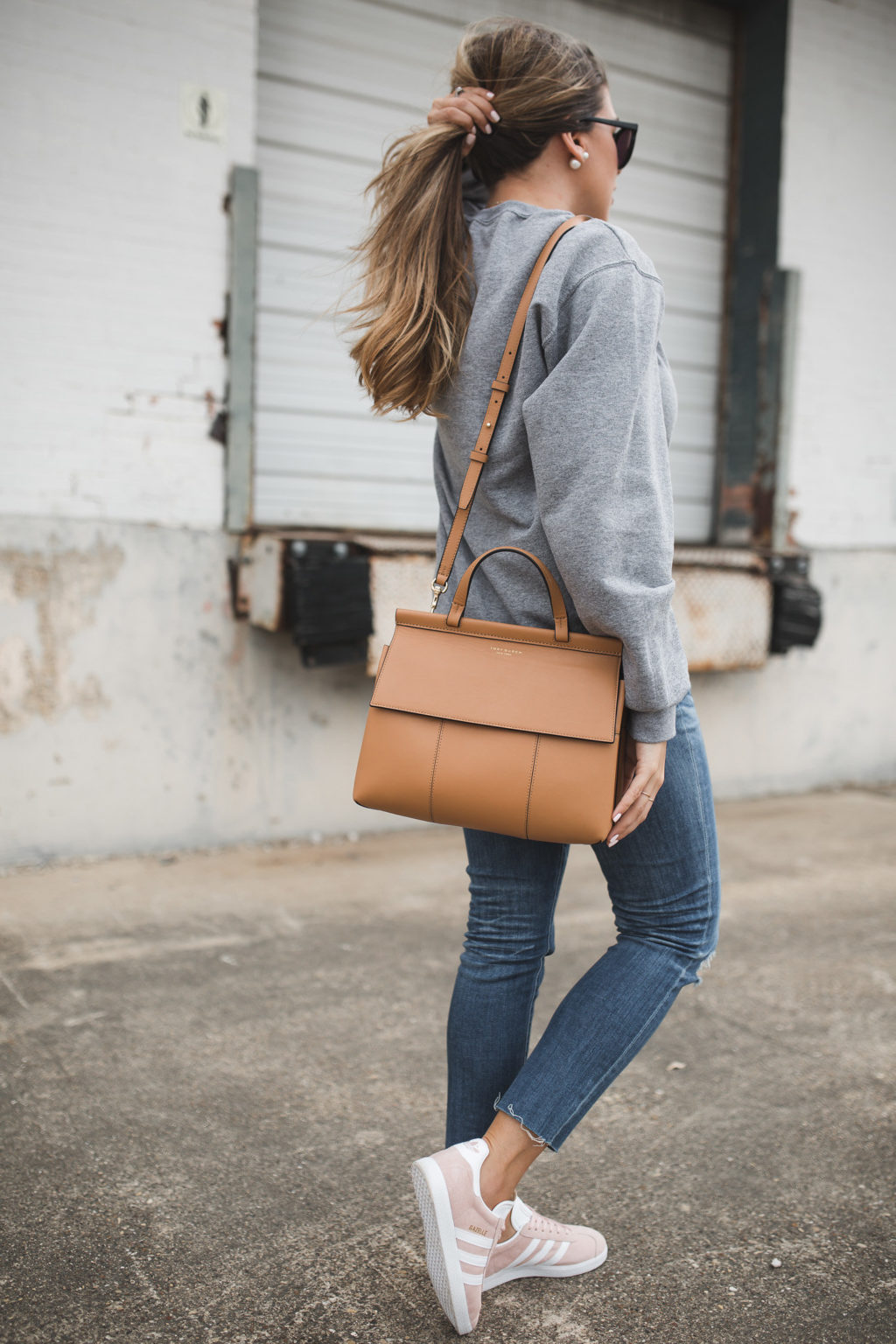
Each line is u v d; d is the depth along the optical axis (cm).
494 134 128
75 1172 165
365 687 378
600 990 128
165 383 338
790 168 476
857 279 502
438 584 128
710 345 500
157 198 332
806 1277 146
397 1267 145
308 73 382
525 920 131
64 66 316
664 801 126
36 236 317
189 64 334
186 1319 133
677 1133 185
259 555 336
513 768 117
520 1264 140
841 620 502
